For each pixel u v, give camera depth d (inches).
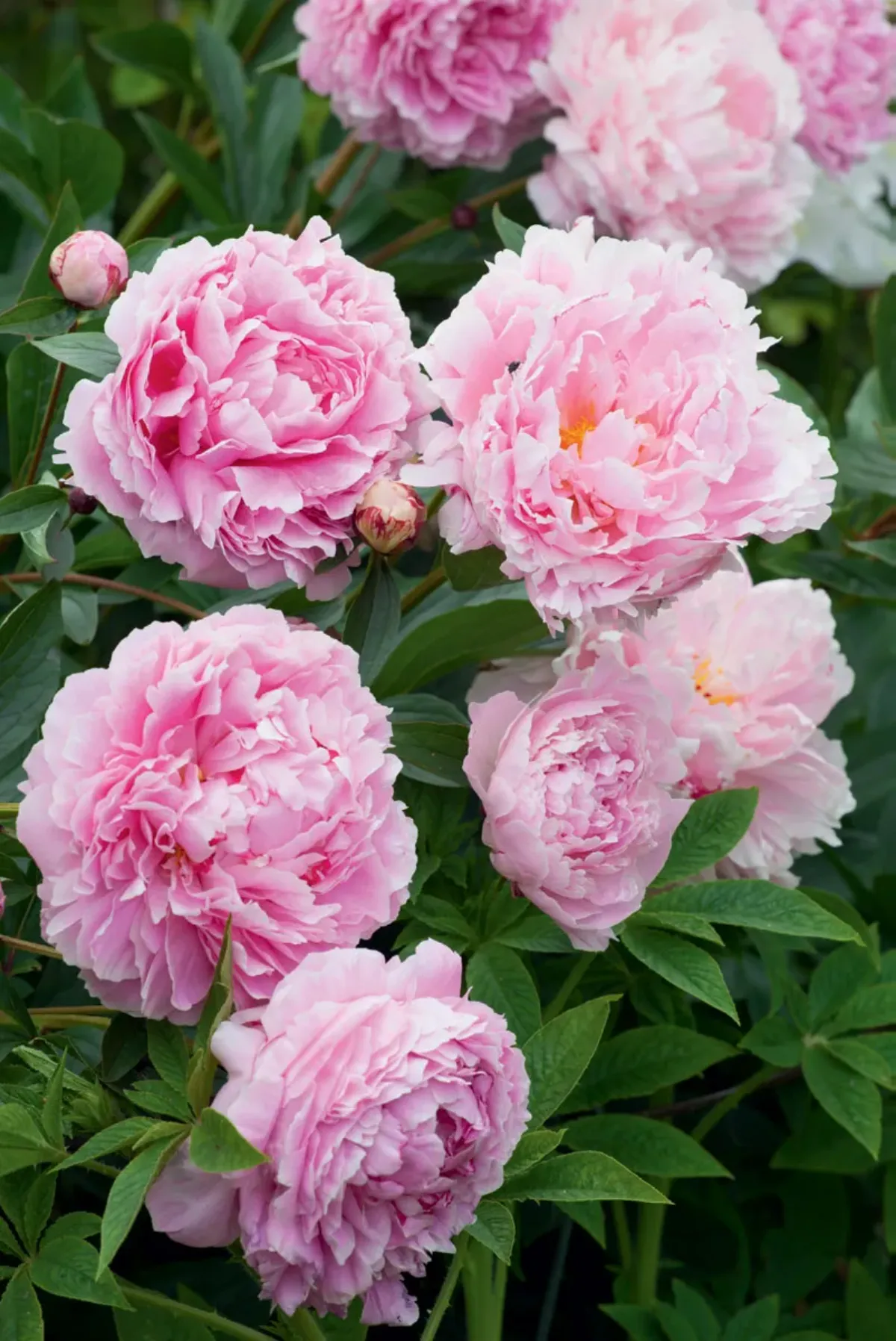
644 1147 46.3
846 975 48.4
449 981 39.9
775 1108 54.1
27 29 81.7
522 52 53.4
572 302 41.7
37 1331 39.8
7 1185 41.1
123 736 40.0
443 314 59.7
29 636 43.3
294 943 40.1
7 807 41.8
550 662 47.4
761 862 47.7
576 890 43.0
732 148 52.9
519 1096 39.9
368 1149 38.6
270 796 39.8
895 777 55.2
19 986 46.2
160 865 40.2
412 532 42.1
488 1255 46.3
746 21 53.7
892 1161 49.3
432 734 44.5
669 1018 48.4
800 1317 50.9
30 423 48.9
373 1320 40.0
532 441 41.1
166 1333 42.7
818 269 64.6
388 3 51.5
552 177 53.8
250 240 42.6
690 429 42.1
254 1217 39.0
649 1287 49.6
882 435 53.1
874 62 57.9
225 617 41.0
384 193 58.4
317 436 42.3
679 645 48.3
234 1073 39.0
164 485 41.8
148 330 41.5
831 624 49.7
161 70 62.1
